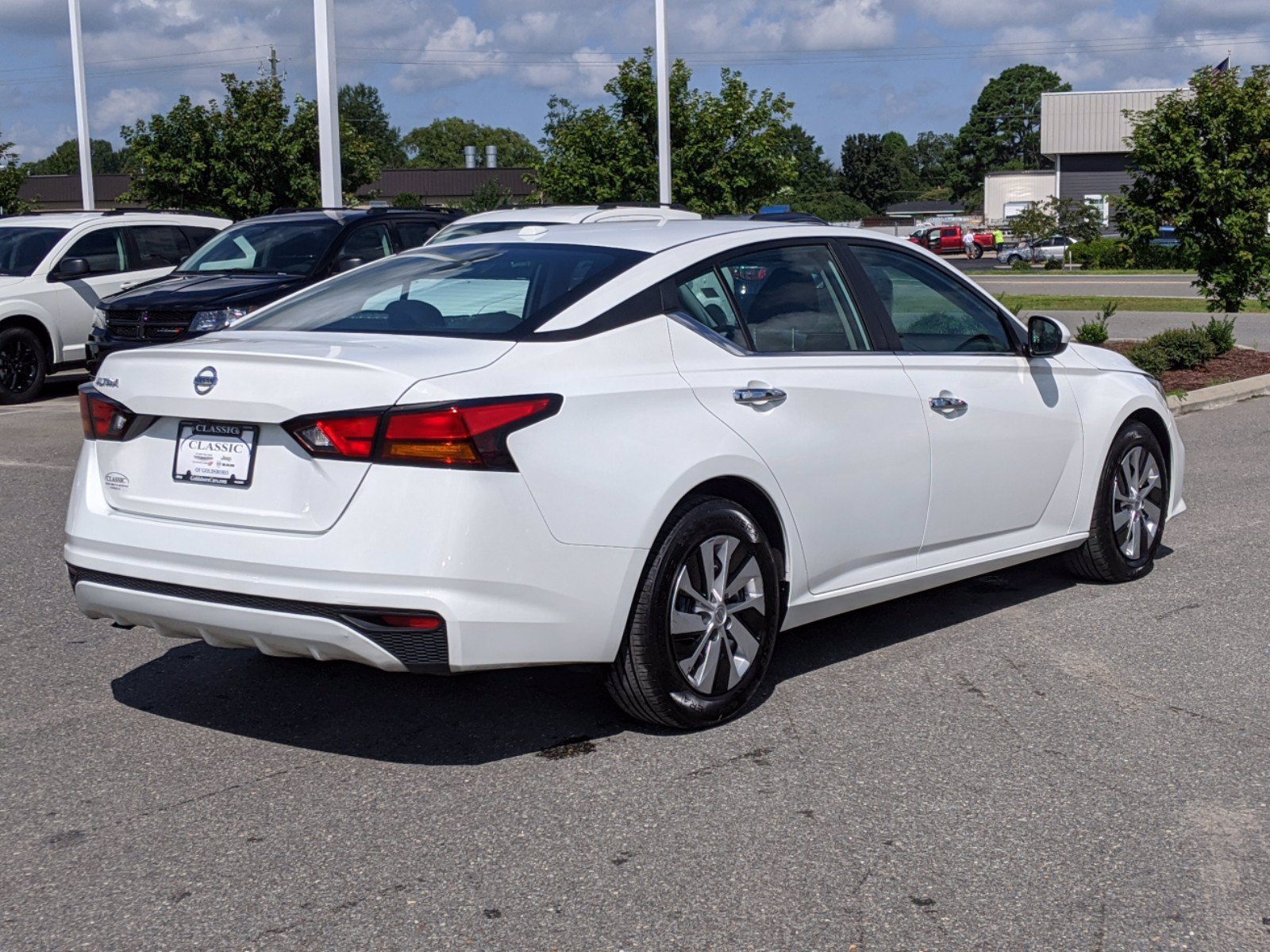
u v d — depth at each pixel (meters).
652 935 3.13
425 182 70.69
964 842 3.62
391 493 3.77
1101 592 6.27
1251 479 9.03
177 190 24.17
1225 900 3.30
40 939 3.14
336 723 4.59
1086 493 6.08
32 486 9.09
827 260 5.13
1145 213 17.72
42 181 65.12
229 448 4.02
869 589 5.04
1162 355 14.30
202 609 3.98
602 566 4.04
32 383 14.22
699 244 4.74
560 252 4.75
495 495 3.81
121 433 4.25
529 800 3.91
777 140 21.88
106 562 4.17
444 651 3.80
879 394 4.97
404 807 3.88
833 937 3.12
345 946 3.10
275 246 13.08
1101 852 3.55
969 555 5.50
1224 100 17.11
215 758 4.27
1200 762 4.18
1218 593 6.22
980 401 5.41
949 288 5.58
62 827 3.76
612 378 4.18
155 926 3.20
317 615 3.81
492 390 3.88
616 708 4.70
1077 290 33.09
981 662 5.22
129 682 5.04
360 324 4.50
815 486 4.71
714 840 3.63
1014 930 3.15
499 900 3.31
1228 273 17.41
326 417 3.82
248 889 3.38
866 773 4.10
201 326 11.64
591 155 21.91
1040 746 4.32
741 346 4.64
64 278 14.47
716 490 4.48
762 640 4.59
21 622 5.86
